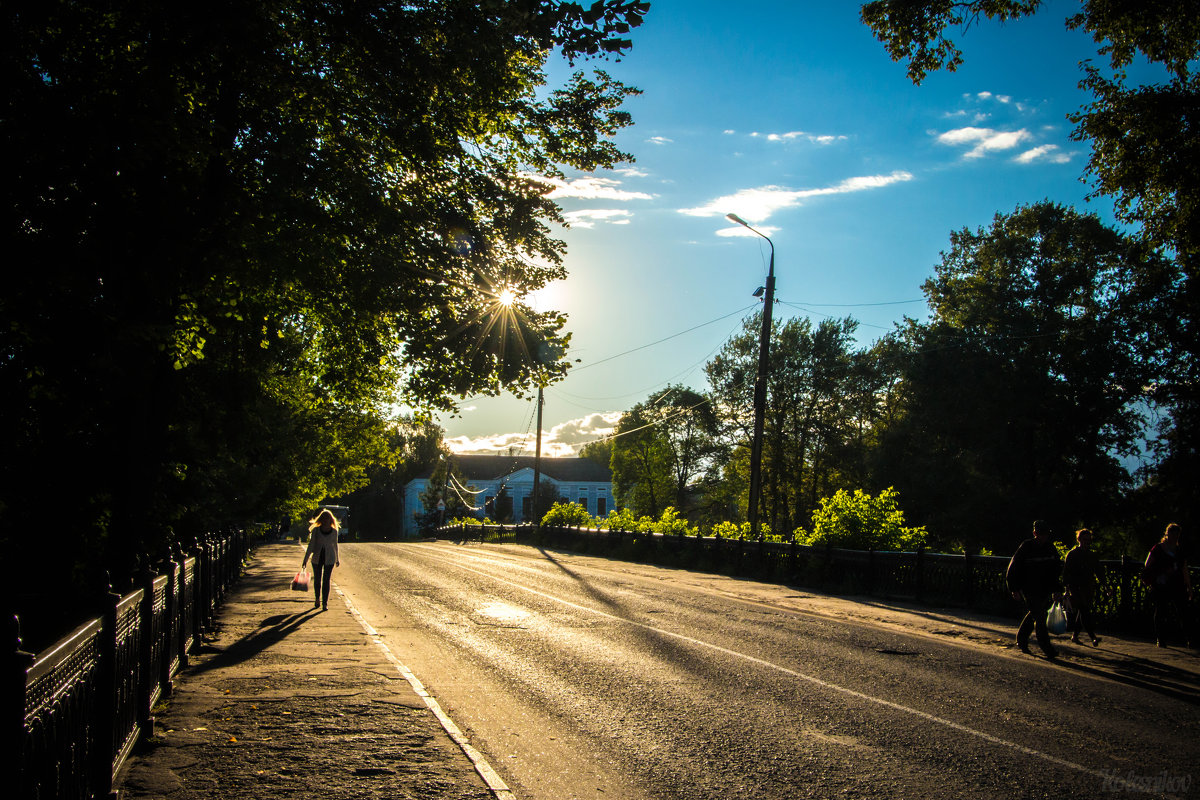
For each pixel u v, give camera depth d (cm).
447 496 7912
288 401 2041
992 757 582
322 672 827
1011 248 4075
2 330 770
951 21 1554
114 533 980
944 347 4116
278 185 968
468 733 639
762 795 502
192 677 798
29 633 932
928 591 1587
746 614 1395
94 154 733
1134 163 1652
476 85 1033
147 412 1005
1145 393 3806
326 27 961
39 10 713
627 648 1036
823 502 2045
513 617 1342
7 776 269
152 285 883
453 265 1141
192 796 469
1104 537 4134
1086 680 868
